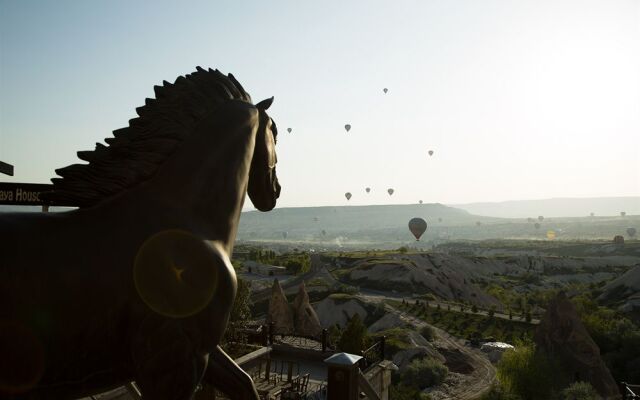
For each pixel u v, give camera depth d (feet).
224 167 9.84
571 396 122.52
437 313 242.17
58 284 7.70
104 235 8.39
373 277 343.46
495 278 422.41
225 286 9.11
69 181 8.87
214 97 10.25
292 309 150.10
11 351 7.37
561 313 157.69
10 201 20.48
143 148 9.41
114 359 8.27
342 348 94.22
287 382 32.78
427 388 144.66
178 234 8.86
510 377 128.06
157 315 8.34
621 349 159.84
